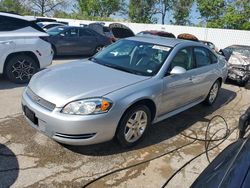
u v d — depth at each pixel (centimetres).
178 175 348
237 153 209
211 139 454
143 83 392
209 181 196
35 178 314
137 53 464
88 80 380
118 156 373
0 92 589
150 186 322
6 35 621
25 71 668
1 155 348
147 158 377
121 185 318
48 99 346
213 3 3488
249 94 770
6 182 303
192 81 491
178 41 503
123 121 366
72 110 333
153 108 415
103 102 341
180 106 489
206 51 562
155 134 450
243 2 3195
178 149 411
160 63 435
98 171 338
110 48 506
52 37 1138
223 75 618
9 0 4344
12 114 471
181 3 4212
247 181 169
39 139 393
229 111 602
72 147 380
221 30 2438
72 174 328
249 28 3184
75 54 1230
